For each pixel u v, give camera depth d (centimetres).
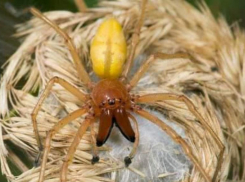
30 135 9
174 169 9
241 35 11
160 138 9
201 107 9
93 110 9
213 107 10
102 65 9
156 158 9
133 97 9
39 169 9
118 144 9
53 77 9
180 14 11
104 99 9
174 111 9
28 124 9
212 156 9
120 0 11
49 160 9
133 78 9
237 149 10
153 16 11
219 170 9
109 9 11
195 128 9
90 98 9
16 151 9
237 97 10
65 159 9
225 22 11
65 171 9
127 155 9
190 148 9
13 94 10
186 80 10
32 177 9
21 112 9
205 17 11
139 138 9
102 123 9
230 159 9
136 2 11
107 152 9
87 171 9
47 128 9
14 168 9
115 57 9
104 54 9
